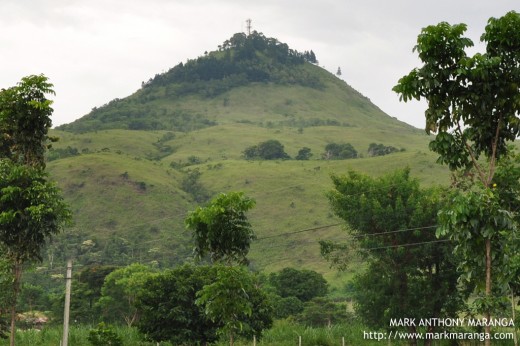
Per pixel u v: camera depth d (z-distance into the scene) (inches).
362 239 2220.7
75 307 3063.5
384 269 2182.6
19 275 1298.0
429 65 771.4
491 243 760.3
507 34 763.4
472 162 794.2
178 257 5388.8
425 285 2127.2
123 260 5103.3
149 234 6254.9
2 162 1286.9
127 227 6461.6
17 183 1279.5
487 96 767.1
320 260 5226.4
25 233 1266.0
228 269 1143.0
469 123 791.7
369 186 2283.5
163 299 1935.3
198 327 1913.1
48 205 1277.1
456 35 767.1
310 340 2343.8
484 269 799.1
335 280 4522.6
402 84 784.9
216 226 1170.0
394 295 2156.7
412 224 2122.3
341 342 2336.4
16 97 1293.1
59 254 5157.5
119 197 7180.1
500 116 778.2
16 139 1300.4
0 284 1274.6
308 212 6732.3
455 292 2091.5
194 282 1924.2
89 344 2154.3
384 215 2169.0
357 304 2308.1
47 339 2233.0
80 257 5103.3
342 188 2310.5
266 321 1883.6
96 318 3056.1
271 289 3457.2
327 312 3026.6
